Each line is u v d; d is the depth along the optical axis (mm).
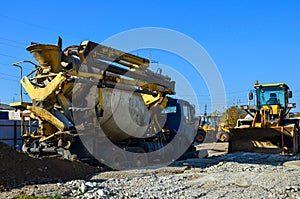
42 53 14180
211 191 9844
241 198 8914
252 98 25141
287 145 21406
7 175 10367
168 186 10508
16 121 26609
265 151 22000
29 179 10758
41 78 14367
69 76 13562
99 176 12477
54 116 13805
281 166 15219
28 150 14461
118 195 9070
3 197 8516
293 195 9250
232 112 37844
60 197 8508
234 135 22828
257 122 24000
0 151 11055
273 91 24828
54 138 13789
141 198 8742
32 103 14234
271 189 9914
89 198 8555
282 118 24234
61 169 12133
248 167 14508
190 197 8961
